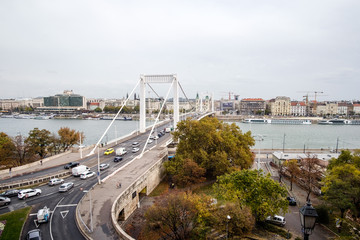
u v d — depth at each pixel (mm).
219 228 40344
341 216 47906
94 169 68875
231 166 75938
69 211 45031
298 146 145875
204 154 74875
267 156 102188
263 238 42312
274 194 44250
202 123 82875
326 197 50188
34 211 45312
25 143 88938
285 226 49125
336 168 55750
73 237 37000
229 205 41281
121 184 55750
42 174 64375
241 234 41531
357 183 48875
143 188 61656
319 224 49781
